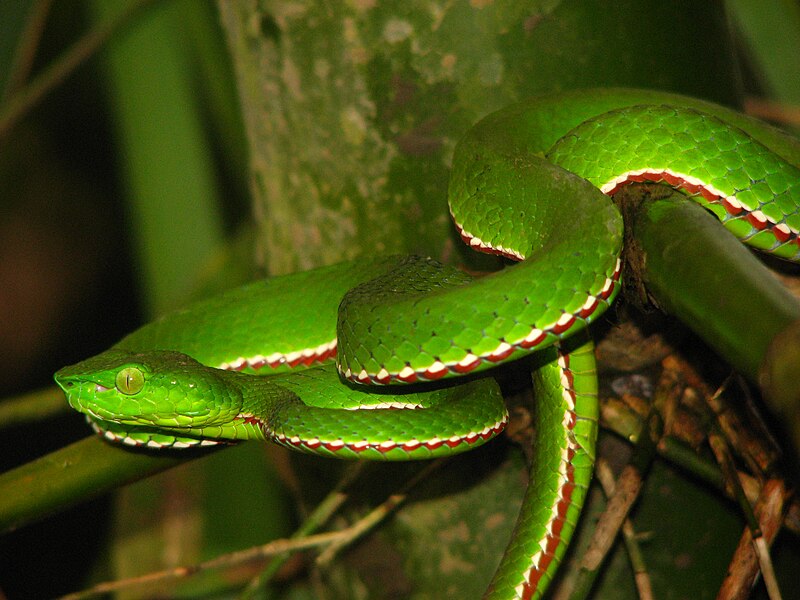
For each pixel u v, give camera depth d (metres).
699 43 0.55
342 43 0.55
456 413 0.53
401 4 0.54
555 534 0.53
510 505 0.55
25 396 0.59
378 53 0.55
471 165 0.54
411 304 0.52
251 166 0.58
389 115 0.55
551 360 0.53
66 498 0.53
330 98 0.55
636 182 0.53
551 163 0.53
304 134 0.56
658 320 0.53
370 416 0.53
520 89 0.54
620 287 0.51
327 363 0.56
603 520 0.52
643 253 0.51
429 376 0.52
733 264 0.48
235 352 0.57
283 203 0.57
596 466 0.54
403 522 0.55
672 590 0.54
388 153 0.55
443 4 0.54
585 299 0.51
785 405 0.46
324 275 0.56
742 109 0.57
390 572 0.55
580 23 0.54
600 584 0.54
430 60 0.54
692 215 0.50
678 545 0.54
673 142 0.53
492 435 0.53
